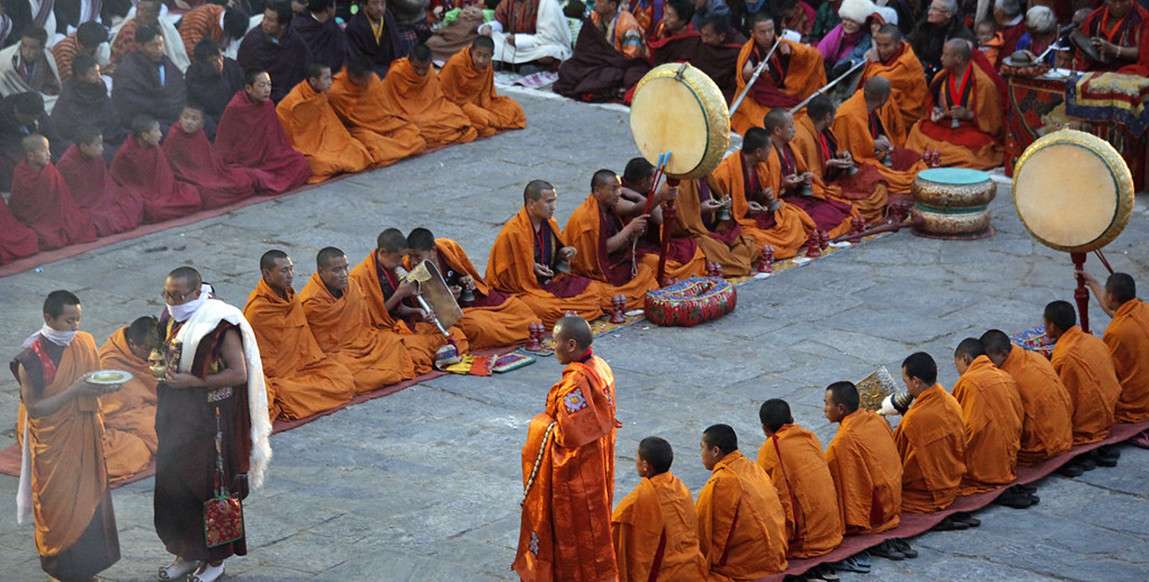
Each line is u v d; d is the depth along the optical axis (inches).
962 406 889.5
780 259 1282.0
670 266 1203.2
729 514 761.0
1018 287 1217.4
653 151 1122.0
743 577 768.3
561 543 719.7
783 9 1771.7
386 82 1578.5
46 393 724.7
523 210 1139.3
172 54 1574.8
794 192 1344.7
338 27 1674.5
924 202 1325.0
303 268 1245.7
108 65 1555.1
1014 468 904.9
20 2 1534.2
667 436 943.0
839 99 1656.0
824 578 774.5
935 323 1143.6
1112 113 1371.8
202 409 728.3
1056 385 920.3
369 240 1320.1
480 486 874.8
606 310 1165.7
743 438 941.8
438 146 1576.0
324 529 811.4
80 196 1301.7
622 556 739.4
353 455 919.7
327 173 1464.1
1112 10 1409.9
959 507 866.8
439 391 1026.1
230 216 1365.7
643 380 1043.9
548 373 1062.4
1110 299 985.5
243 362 730.8
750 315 1167.6
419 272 1054.4
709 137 1080.8
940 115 1523.1
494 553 782.5
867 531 826.2
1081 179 970.7
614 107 1729.8
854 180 1379.2
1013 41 1656.0
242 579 749.9
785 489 790.5
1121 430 967.0
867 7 1646.2
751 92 1619.1
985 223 1327.5
